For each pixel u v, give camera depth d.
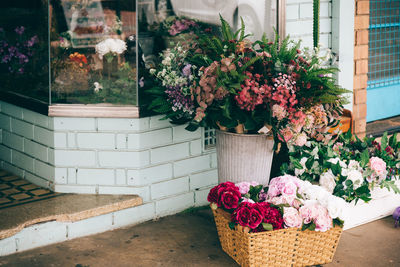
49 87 4.08
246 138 3.70
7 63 4.44
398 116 6.90
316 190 3.49
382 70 6.67
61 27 4.02
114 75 4.02
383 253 3.72
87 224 3.88
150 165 4.13
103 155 4.09
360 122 5.84
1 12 4.38
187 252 3.70
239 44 3.66
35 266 3.46
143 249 3.72
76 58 4.04
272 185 3.58
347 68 5.41
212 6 4.26
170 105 3.88
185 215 4.33
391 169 4.16
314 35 4.17
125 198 4.06
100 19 3.98
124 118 4.01
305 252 3.46
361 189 3.80
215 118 3.62
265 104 3.54
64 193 4.18
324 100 3.63
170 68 3.80
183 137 4.27
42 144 4.27
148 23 4.02
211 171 4.50
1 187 4.34
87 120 4.05
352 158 4.22
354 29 5.51
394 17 6.71
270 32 4.59
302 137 3.62
